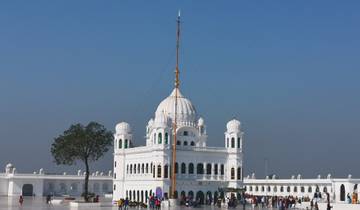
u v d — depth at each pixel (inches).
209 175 6166.3
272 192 7578.7
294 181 7249.0
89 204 5265.8
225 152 6264.8
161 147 5940.0
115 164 6752.0
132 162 6491.1
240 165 6284.5
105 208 4714.6
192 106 6515.8
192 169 6097.4
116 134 6786.4
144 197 6136.8
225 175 6254.9
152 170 6008.9
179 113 6358.3
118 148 6752.0
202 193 6072.8
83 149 5846.5
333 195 6323.8
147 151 6156.5
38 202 5669.3
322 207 4756.4
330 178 7007.9
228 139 6309.1
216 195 6117.1
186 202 5241.1
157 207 4626.0
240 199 6008.9
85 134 5871.1
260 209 4945.9
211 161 6190.9
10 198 6663.4
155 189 5915.4
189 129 6304.1
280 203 4542.3
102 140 5910.4
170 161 5964.6
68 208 4566.9
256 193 7819.9
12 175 7760.8
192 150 6102.4
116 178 6707.7
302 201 5905.5
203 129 6574.8
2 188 7815.0
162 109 6461.6
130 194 6441.9
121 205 4404.5
